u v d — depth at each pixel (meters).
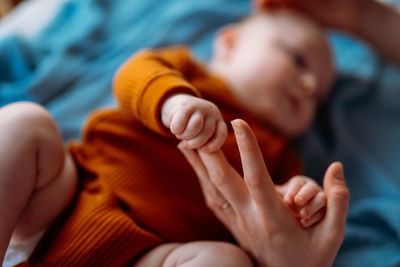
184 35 1.16
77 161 0.69
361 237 0.78
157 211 0.64
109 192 0.61
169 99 0.55
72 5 1.19
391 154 0.97
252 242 0.55
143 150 0.70
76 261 0.53
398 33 1.03
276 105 0.87
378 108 1.07
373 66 1.14
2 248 0.50
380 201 0.84
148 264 0.55
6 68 1.00
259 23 0.99
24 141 0.54
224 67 0.94
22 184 0.53
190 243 0.56
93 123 0.73
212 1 1.25
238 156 0.73
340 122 1.01
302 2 1.04
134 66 0.67
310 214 0.52
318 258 0.53
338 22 1.08
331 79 1.01
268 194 0.50
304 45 0.93
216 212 0.58
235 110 0.82
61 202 0.60
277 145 0.84
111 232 0.55
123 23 1.19
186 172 0.69
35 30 1.10
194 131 0.48
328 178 0.53
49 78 0.98
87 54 1.08
